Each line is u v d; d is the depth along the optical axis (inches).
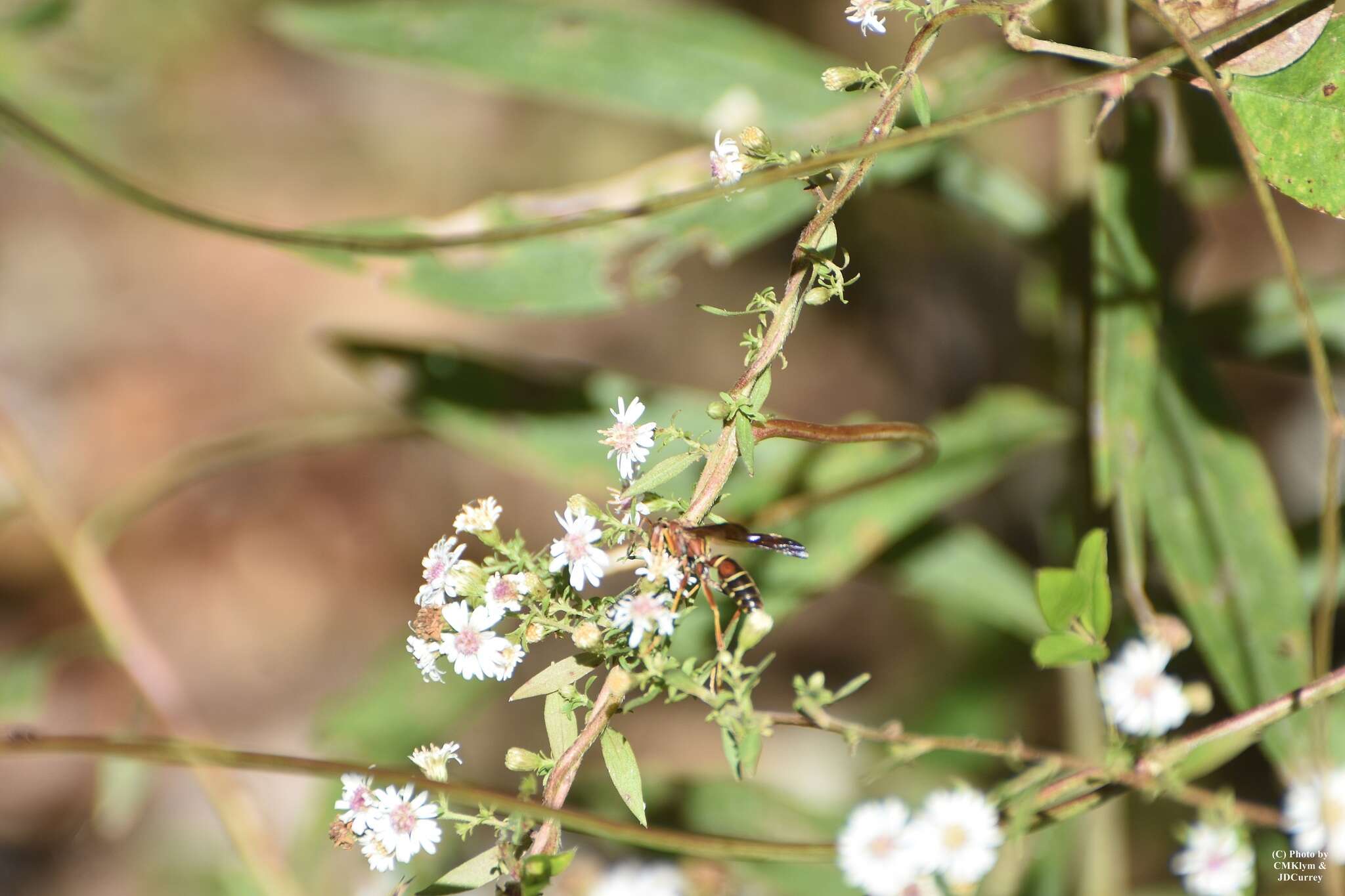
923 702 41.9
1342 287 32.6
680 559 27.4
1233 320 32.7
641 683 27.3
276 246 32.0
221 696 54.0
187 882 45.0
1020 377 50.5
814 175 28.3
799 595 31.9
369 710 33.9
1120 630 31.5
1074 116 32.6
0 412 33.6
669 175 32.4
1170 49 27.8
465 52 34.0
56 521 33.7
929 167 33.1
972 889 26.9
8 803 50.3
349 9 34.1
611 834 26.9
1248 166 27.6
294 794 49.3
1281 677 30.4
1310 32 28.4
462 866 27.3
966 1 28.6
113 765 32.7
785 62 33.5
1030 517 45.5
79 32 60.0
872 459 32.4
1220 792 27.3
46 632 54.6
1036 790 27.9
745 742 27.0
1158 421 31.1
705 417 33.2
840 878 31.8
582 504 27.5
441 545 27.7
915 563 33.4
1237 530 30.7
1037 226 33.1
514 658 27.5
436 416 33.6
